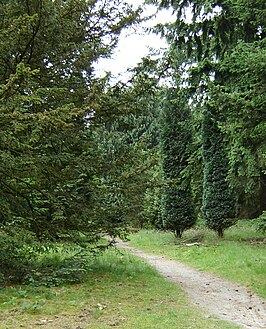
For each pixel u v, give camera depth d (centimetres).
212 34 1688
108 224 930
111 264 1034
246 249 1393
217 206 1745
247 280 938
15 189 840
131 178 917
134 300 693
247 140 1174
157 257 1432
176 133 1978
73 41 953
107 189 912
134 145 946
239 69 1279
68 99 875
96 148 916
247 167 1564
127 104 892
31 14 805
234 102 1042
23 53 837
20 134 741
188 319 589
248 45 1080
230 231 1941
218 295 796
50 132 764
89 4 947
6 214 810
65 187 900
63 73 920
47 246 866
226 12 1566
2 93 654
